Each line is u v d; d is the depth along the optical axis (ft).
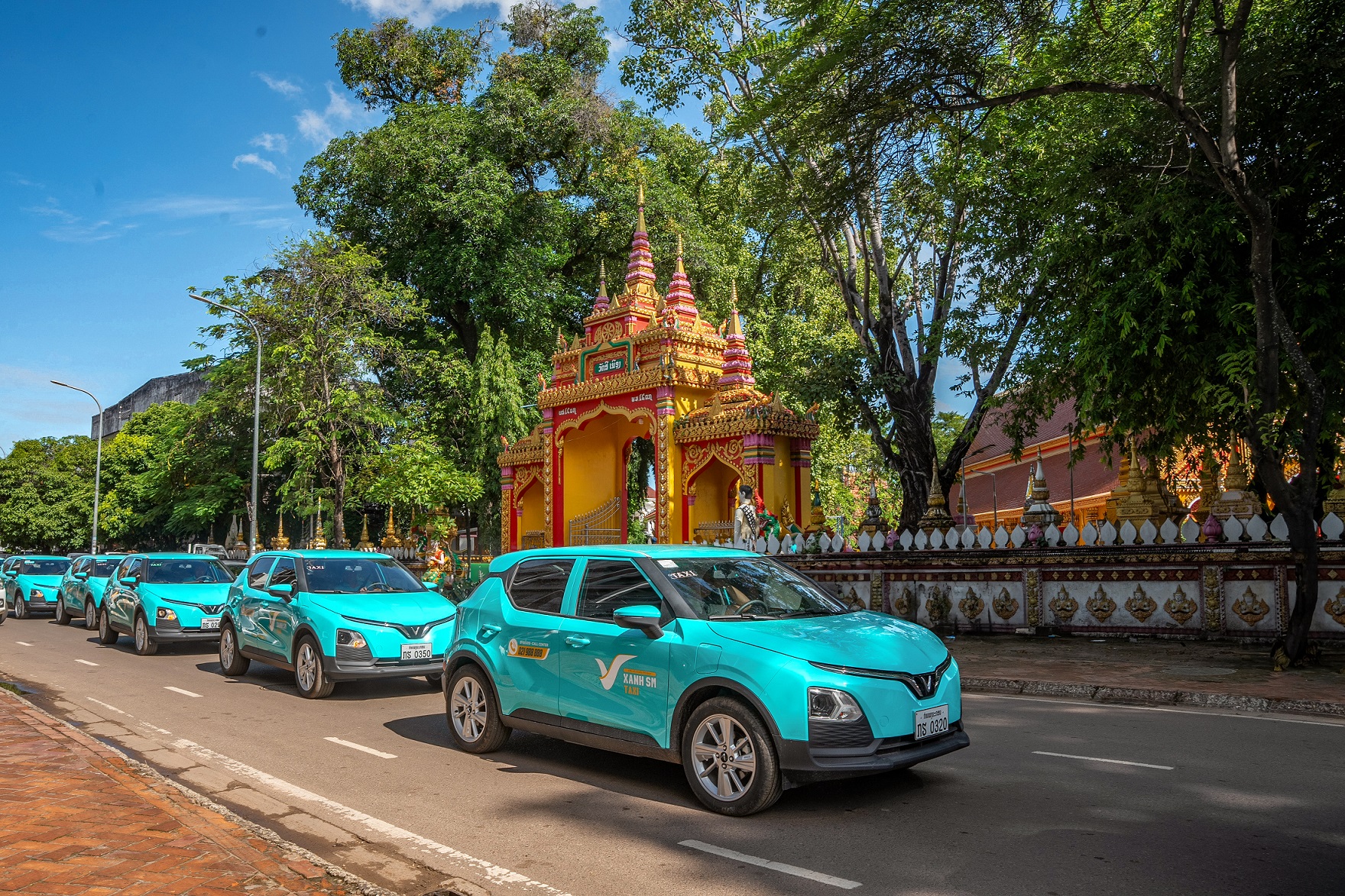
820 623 19.97
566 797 20.20
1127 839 16.29
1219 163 30.58
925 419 64.75
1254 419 32.96
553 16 110.73
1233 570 39.73
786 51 39.29
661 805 19.36
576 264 112.68
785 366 89.61
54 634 61.26
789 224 65.82
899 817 17.95
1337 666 33.55
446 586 76.69
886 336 65.00
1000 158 50.65
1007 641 44.42
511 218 98.94
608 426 79.97
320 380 85.20
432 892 14.58
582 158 105.29
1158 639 41.52
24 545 174.60
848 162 40.86
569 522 76.43
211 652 50.29
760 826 17.60
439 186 95.86
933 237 65.31
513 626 23.61
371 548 93.50
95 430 224.33
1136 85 32.09
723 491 70.28
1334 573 37.24
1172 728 25.89
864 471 110.32
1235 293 34.60
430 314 107.96
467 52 112.57
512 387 92.94
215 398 105.60
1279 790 19.27
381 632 33.06
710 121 70.90
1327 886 13.98
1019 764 22.02
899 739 17.92
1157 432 42.86
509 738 26.58
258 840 16.02
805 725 17.29
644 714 19.99
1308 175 34.47
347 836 17.54
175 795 19.08
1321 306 34.86
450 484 80.48
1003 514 91.97
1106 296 37.50
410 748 25.62
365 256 87.61
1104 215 40.16
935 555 49.57
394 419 86.53
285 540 97.50
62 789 19.17
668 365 67.15
